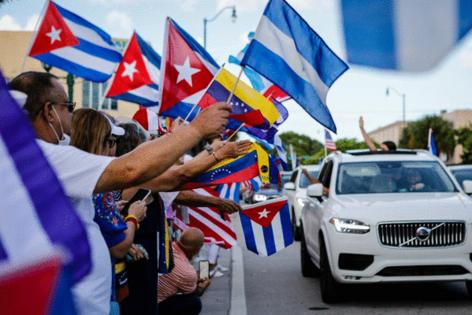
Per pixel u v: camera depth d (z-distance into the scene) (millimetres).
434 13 1340
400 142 55000
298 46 4129
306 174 11086
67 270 1442
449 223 7895
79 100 34750
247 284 10320
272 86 6449
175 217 7238
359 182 9359
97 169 2465
